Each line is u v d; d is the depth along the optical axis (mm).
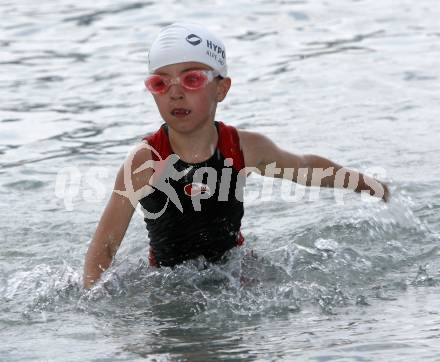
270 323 17078
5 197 26422
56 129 32031
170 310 18172
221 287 19422
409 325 16484
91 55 40000
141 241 23578
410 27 43125
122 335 16781
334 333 16281
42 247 22859
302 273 19938
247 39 41562
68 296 19172
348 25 43594
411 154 28859
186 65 19031
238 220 20641
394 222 23234
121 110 33750
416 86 35688
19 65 39000
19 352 16031
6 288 19797
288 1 47562
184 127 19062
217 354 15516
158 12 45875
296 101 34188
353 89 35438
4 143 30875
